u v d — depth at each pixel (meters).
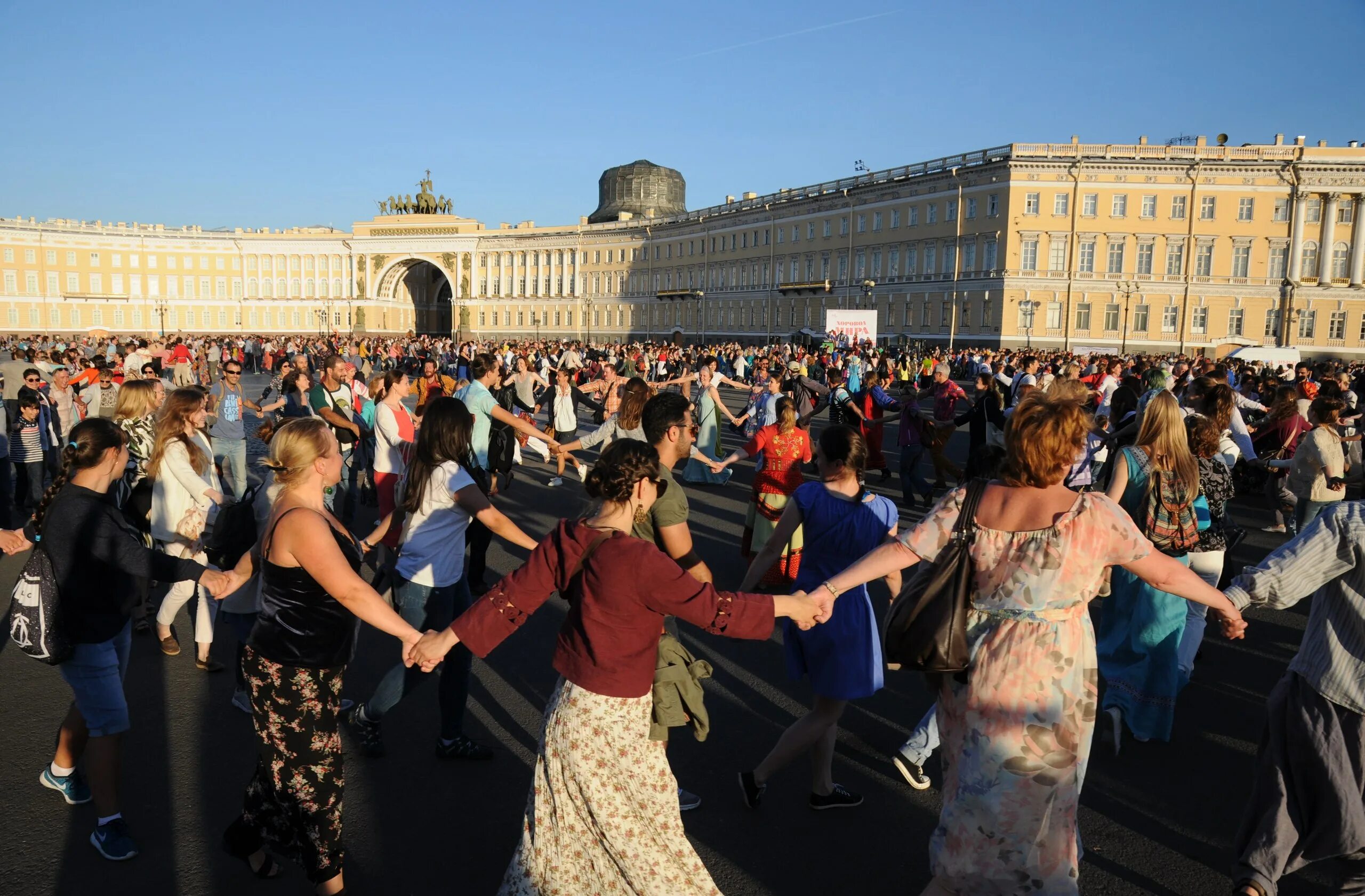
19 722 5.66
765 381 17.78
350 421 11.09
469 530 8.09
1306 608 8.41
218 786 4.87
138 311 115.69
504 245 113.44
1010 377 24.97
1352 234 65.12
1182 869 4.18
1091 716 3.24
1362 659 3.41
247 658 3.77
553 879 3.26
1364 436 9.80
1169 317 65.56
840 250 79.31
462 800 4.77
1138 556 3.19
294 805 3.76
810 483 4.74
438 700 6.16
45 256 109.62
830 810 4.68
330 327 118.62
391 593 5.21
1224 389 7.78
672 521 4.17
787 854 4.28
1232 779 5.06
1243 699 6.24
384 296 119.12
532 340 112.56
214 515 10.15
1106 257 65.19
